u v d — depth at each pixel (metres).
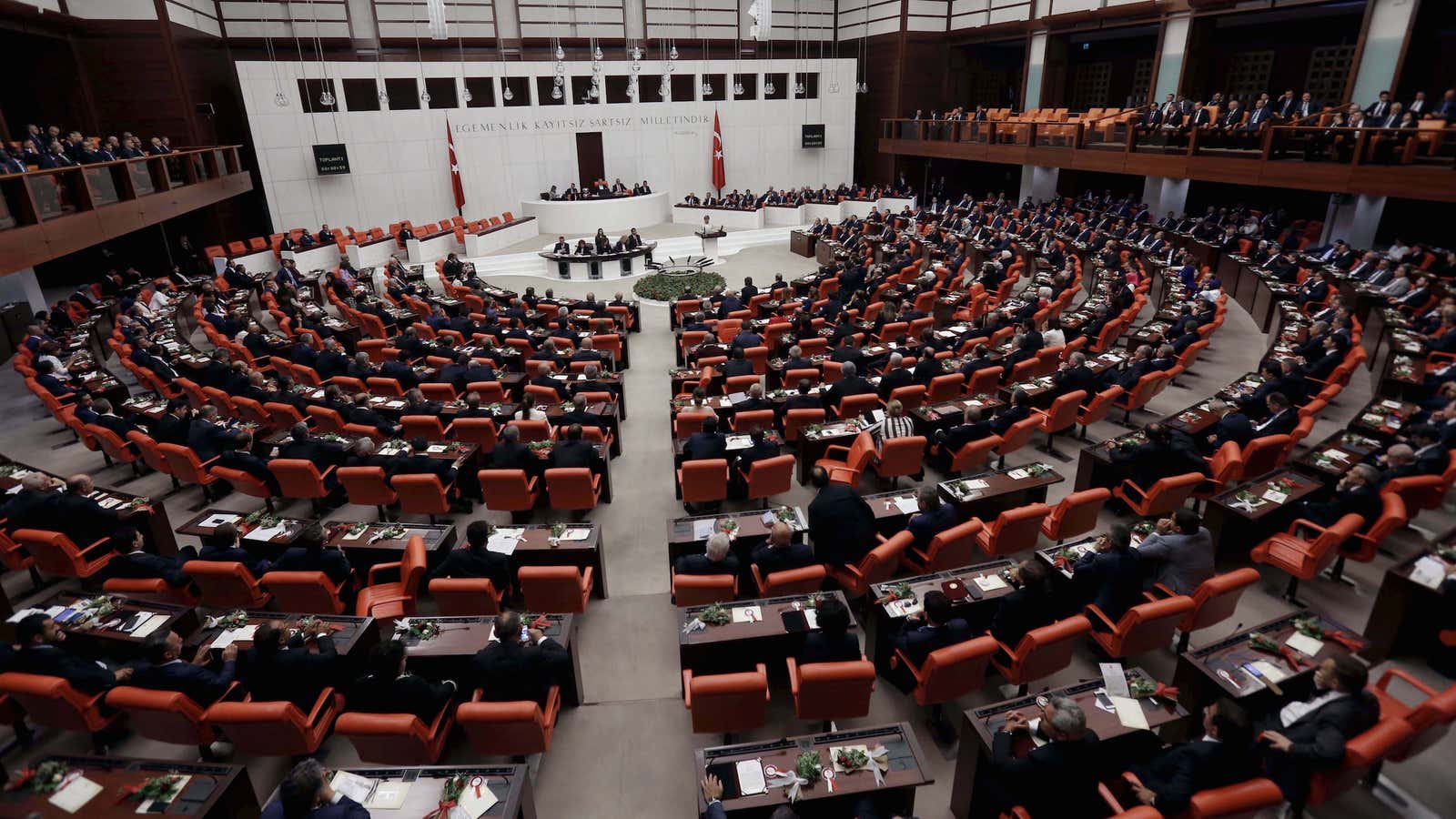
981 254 22.88
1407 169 14.48
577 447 8.85
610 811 5.36
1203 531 6.38
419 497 8.45
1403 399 10.51
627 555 8.55
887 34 32.12
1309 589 7.30
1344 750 4.28
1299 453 9.98
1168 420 9.52
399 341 13.94
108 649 6.31
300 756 5.79
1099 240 21.89
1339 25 21.56
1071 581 6.33
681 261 26.69
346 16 26.66
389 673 5.09
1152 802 4.24
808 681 4.94
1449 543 6.48
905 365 12.02
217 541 6.79
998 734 4.61
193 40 23.77
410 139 28.02
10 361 16.20
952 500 7.71
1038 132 24.33
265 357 14.39
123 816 4.41
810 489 9.88
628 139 31.42
